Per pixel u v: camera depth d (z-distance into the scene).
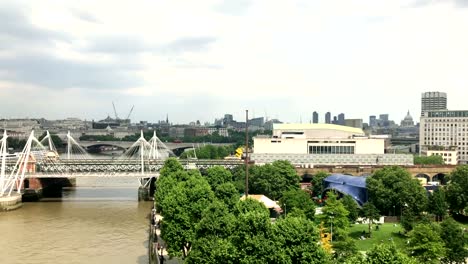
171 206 129.12
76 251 161.88
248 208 115.94
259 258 88.12
